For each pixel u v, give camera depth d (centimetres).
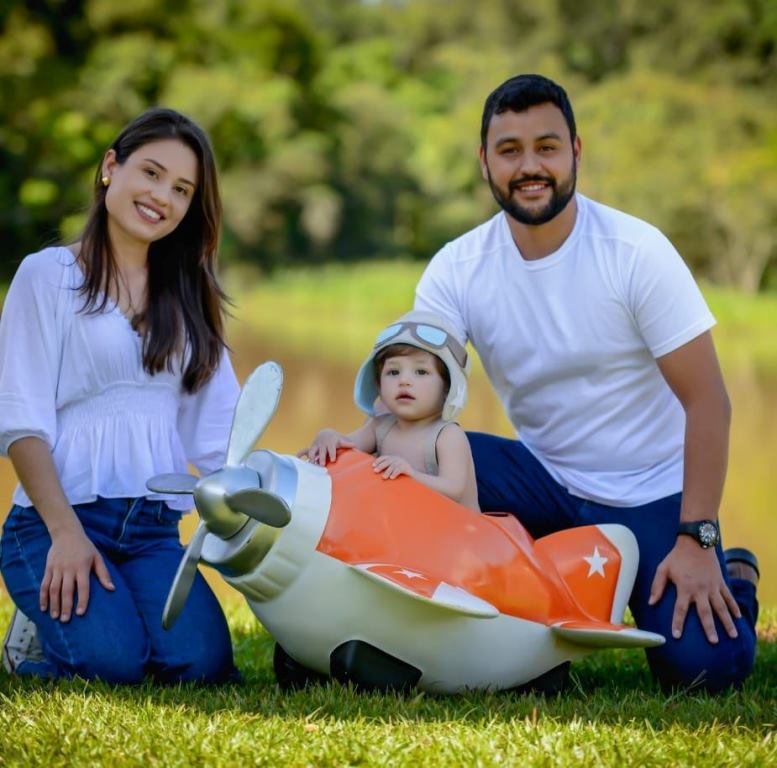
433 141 4384
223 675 381
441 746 300
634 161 3412
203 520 337
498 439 446
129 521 394
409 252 5134
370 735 308
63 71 3359
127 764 286
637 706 350
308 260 5062
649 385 414
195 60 3812
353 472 350
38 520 385
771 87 3656
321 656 352
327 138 4697
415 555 342
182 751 294
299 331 2772
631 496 412
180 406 422
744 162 3359
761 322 3011
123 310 399
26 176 3409
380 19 6075
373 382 393
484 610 324
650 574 396
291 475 341
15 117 3328
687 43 3753
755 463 1154
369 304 3656
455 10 5475
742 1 3628
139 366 397
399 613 340
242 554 335
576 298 405
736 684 386
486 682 359
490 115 402
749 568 436
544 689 371
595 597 371
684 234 3588
